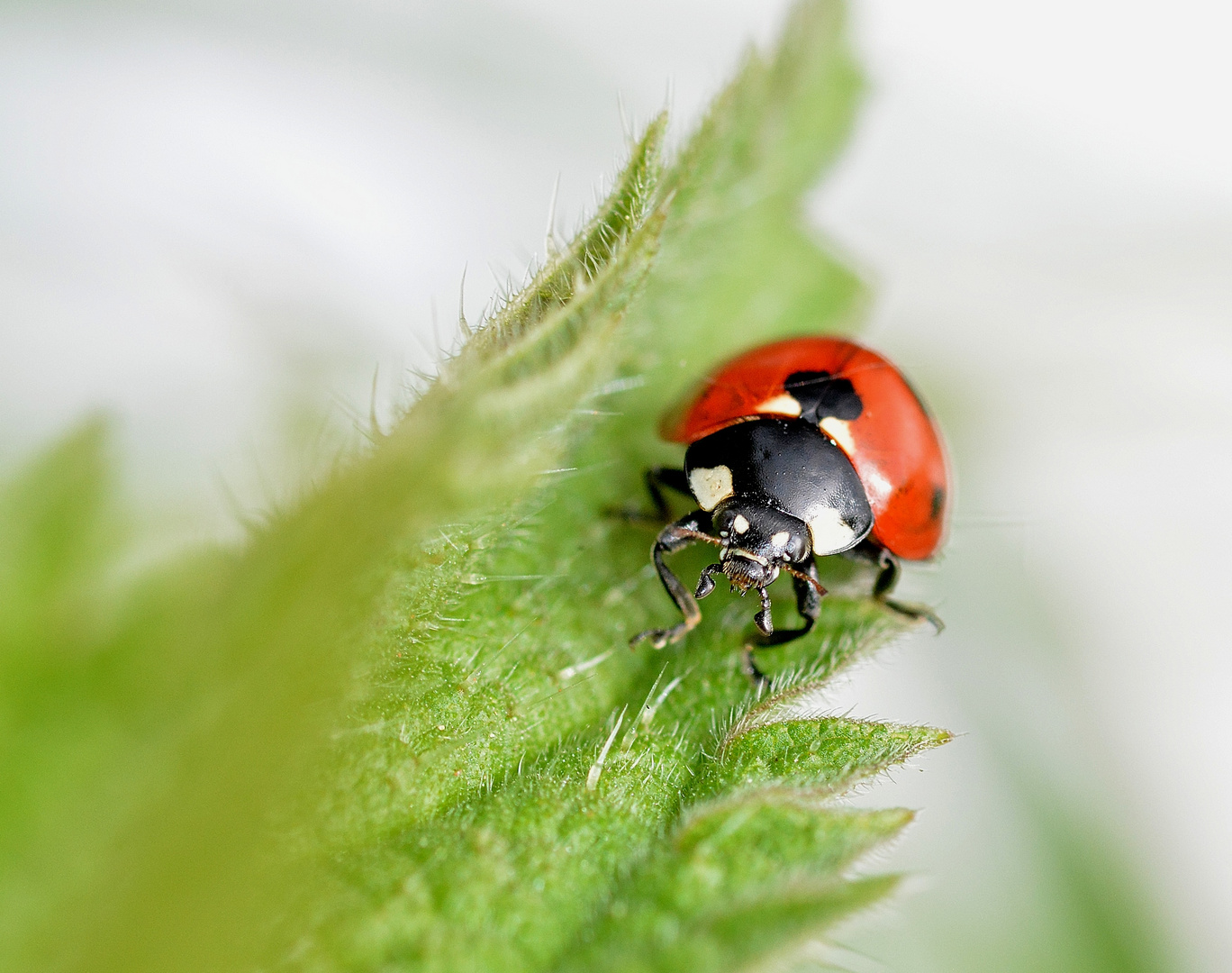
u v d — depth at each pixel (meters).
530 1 0.08
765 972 0.06
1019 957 0.07
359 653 0.06
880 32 0.08
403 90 0.08
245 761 0.06
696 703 0.06
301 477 0.06
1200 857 0.07
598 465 0.06
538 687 0.06
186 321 0.07
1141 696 0.08
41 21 0.08
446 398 0.06
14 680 0.06
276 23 0.08
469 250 0.08
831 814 0.06
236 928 0.06
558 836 0.06
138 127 0.08
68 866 0.06
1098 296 0.08
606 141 0.08
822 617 0.07
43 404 0.07
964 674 0.08
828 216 0.08
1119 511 0.08
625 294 0.06
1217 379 0.08
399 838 0.06
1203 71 0.08
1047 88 0.08
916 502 0.07
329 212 0.08
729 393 0.07
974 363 0.08
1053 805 0.08
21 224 0.07
